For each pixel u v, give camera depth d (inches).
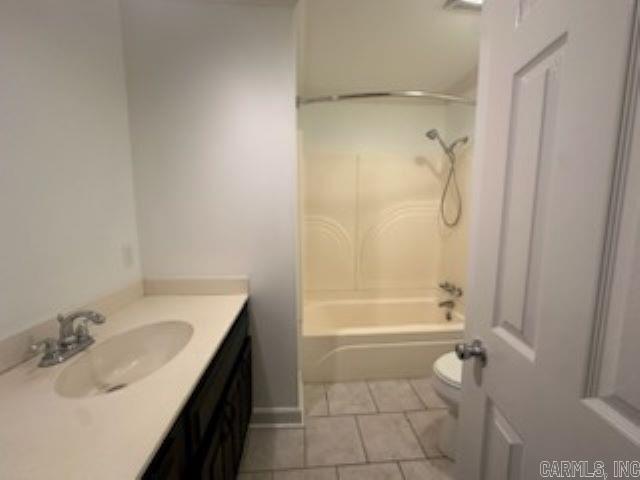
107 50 56.4
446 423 63.9
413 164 118.4
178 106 62.9
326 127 115.6
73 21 48.4
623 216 18.4
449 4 62.9
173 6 60.6
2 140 37.4
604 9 19.0
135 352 49.5
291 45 62.1
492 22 32.6
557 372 23.3
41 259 42.6
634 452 17.4
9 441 25.6
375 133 117.0
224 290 67.9
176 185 65.0
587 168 20.5
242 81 62.9
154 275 67.3
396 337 91.2
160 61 61.7
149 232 66.0
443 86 105.4
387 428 72.6
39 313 42.2
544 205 25.1
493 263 32.2
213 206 66.1
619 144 18.4
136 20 60.5
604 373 19.7
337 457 64.3
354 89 107.2
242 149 64.7
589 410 20.5
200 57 61.9
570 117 21.9
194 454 35.8
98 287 53.8
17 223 39.2
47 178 43.6
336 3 62.7
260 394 72.7
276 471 60.9
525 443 27.3
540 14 25.1
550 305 24.0
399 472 60.6
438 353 92.8
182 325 52.4
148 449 24.7
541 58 25.2
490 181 32.8
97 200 53.7
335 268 121.6
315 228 119.0
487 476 34.2
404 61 87.7
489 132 33.0
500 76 31.0
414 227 121.5
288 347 71.3
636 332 17.7
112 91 57.8
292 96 63.5
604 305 19.6
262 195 66.2
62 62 46.3
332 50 81.4
